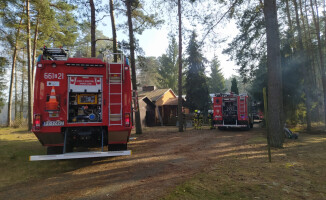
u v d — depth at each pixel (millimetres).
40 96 5781
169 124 26453
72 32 23531
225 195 3967
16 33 18484
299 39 16312
